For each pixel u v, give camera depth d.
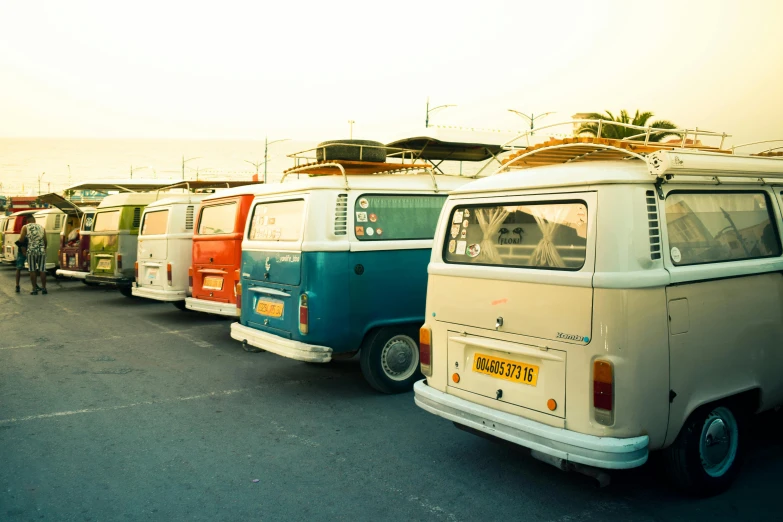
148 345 8.73
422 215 6.51
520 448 3.68
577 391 3.30
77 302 13.65
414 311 6.31
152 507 3.66
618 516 3.50
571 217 3.42
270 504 3.70
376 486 3.95
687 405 3.42
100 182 21.06
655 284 3.23
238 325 6.82
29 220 15.94
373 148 6.35
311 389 6.39
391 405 5.80
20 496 3.82
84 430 5.08
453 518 3.50
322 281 5.75
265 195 6.61
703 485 3.65
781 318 4.03
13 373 7.04
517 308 3.62
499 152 11.00
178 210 10.44
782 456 4.37
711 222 3.68
